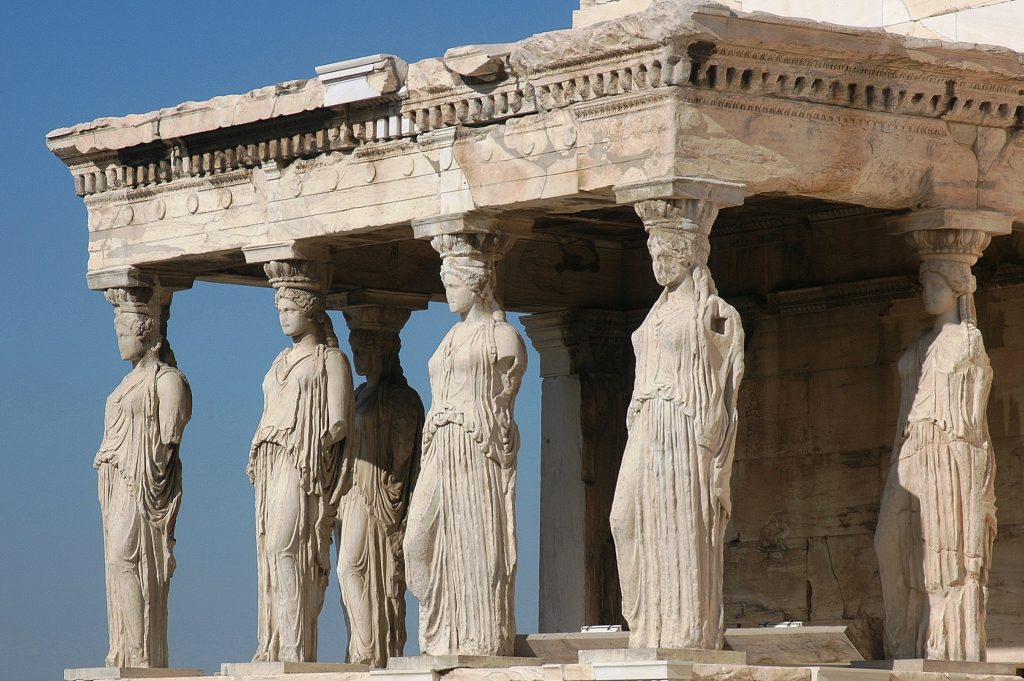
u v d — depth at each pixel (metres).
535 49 22.78
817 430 27.62
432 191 24.19
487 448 23.64
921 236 23.48
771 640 23.08
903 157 23.03
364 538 27.41
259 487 25.84
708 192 21.92
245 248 26.03
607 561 29.34
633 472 22.05
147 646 27.12
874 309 27.22
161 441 27.25
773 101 22.27
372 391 27.91
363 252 27.84
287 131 25.50
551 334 29.50
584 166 22.61
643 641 21.97
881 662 22.77
